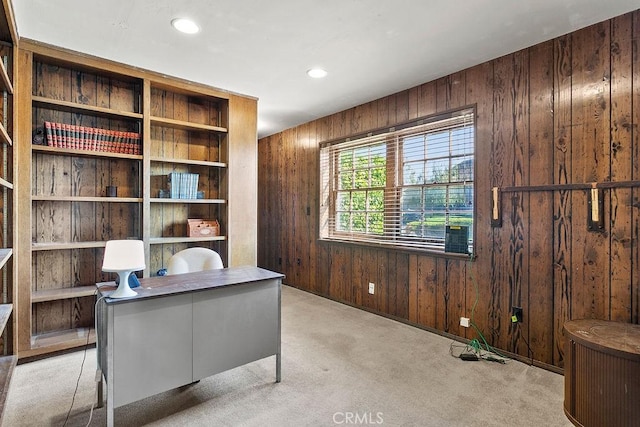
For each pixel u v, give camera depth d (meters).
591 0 2.02
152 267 3.45
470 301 2.98
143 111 3.12
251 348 2.22
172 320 1.90
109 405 1.71
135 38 2.52
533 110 2.58
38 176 2.87
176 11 2.17
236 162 3.71
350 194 4.25
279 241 5.47
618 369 1.66
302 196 4.97
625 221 2.15
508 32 2.39
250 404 2.06
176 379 1.92
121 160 3.24
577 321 2.10
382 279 3.79
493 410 2.01
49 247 2.70
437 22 2.27
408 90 3.52
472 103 2.96
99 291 1.97
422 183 3.42
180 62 2.93
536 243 2.57
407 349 2.87
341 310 3.99
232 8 2.13
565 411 1.92
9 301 2.48
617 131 2.19
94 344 2.83
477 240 2.93
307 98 3.83
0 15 2.12
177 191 3.38
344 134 4.27
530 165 2.59
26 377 2.36
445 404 2.07
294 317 3.72
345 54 2.76
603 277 2.24
